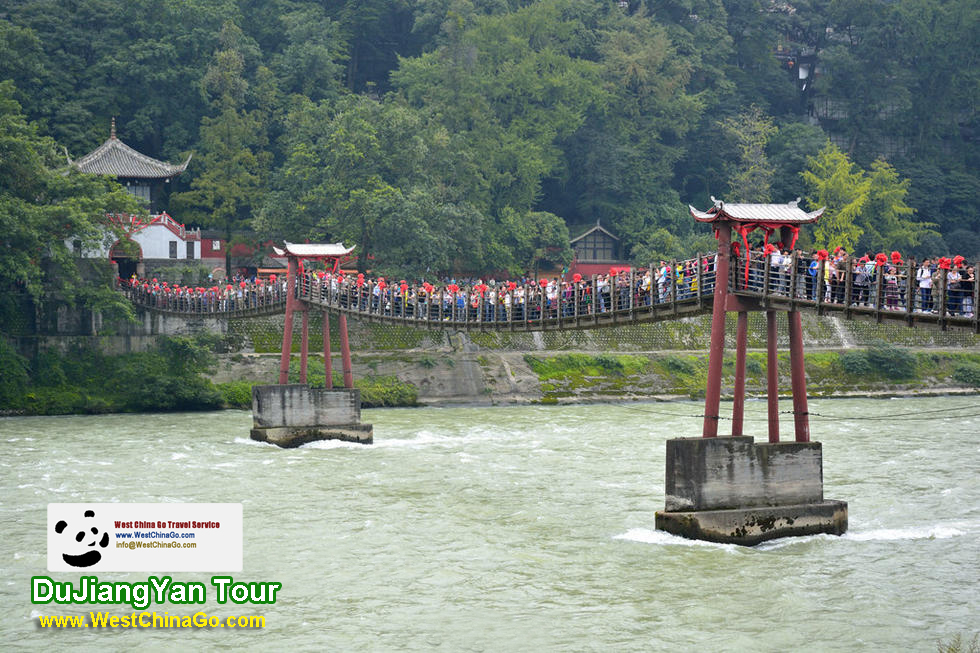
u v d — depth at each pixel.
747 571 31.17
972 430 61.81
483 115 109.06
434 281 91.00
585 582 30.47
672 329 92.69
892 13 131.25
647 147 120.38
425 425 65.62
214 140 104.12
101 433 61.22
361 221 90.75
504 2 125.06
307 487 43.97
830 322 96.69
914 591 29.38
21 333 77.38
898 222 115.12
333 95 116.31
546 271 109.19
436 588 30.28
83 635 27.08
